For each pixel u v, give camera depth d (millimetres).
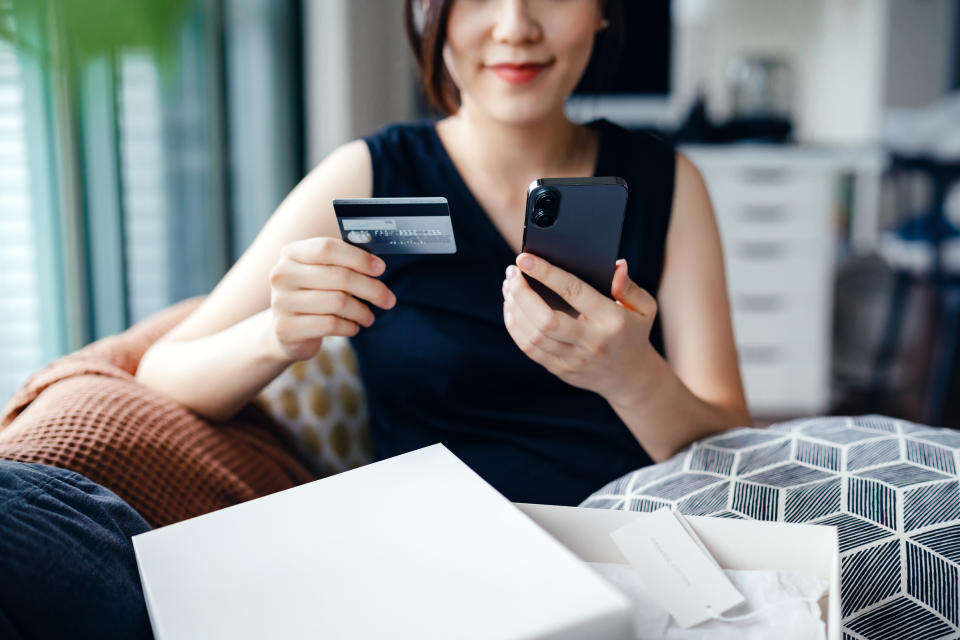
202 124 2080
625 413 851
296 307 746
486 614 416
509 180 1014
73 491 604
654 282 1039
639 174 1048
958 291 2869
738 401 994
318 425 1112
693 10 4039
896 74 4824
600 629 417
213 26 2076
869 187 4445
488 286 989
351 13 2771
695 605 521
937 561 635
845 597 634
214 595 447
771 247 3102
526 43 856
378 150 1026
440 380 982
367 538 489
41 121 1386
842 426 832
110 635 536
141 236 1782
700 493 743
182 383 895
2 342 1401
